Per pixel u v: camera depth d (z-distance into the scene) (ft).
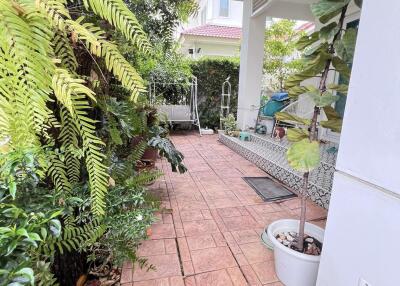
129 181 4.86
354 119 2.94
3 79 1.58
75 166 3.39
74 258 4.14
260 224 6.82
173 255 5.45
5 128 1.68
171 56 14.99
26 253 2.06
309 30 20.86
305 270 4.33
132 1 5.20
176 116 18.21
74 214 3.66
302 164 4.09
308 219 7.16
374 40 2.62
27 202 2.50
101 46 2.34
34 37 1.68
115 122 4.50
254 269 5.08
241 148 13.92
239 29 27.22
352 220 3.06
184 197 8.44
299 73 4.30
